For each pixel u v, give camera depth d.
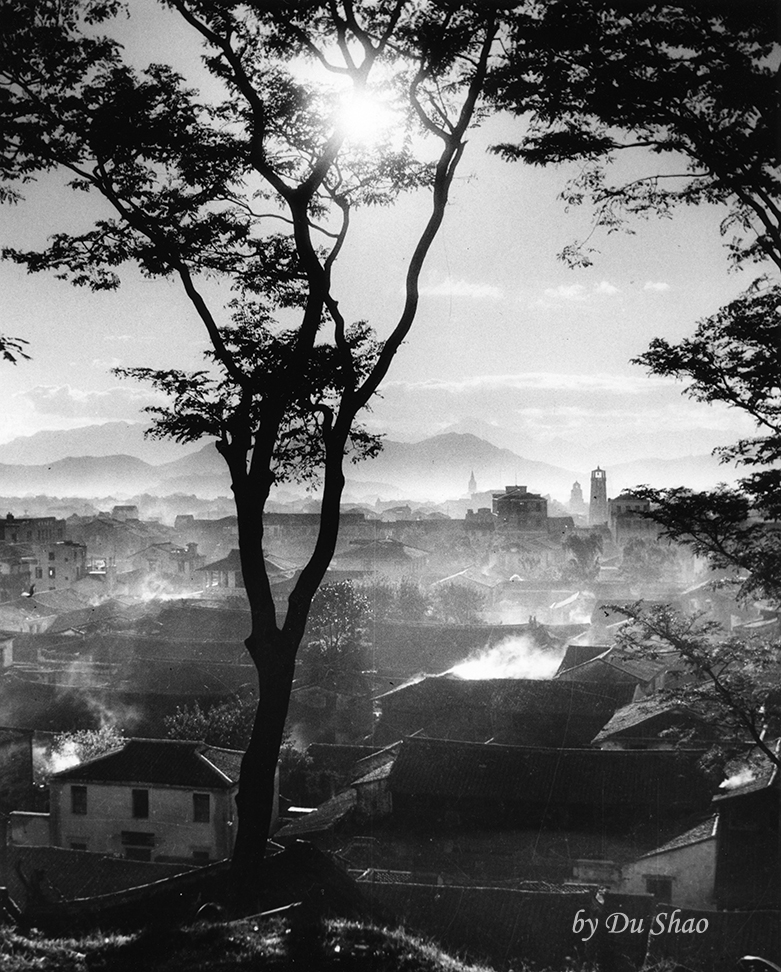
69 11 17.06
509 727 57.84
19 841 44.72
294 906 17.98
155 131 17.83
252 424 17.55
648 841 39.84
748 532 22.64
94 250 18.67
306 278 19.42
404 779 43.00
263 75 18.28
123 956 15.46
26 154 17.64
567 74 17.14
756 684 26.09
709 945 27.86
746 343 20.08
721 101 16.42
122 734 59.41
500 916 29.41
